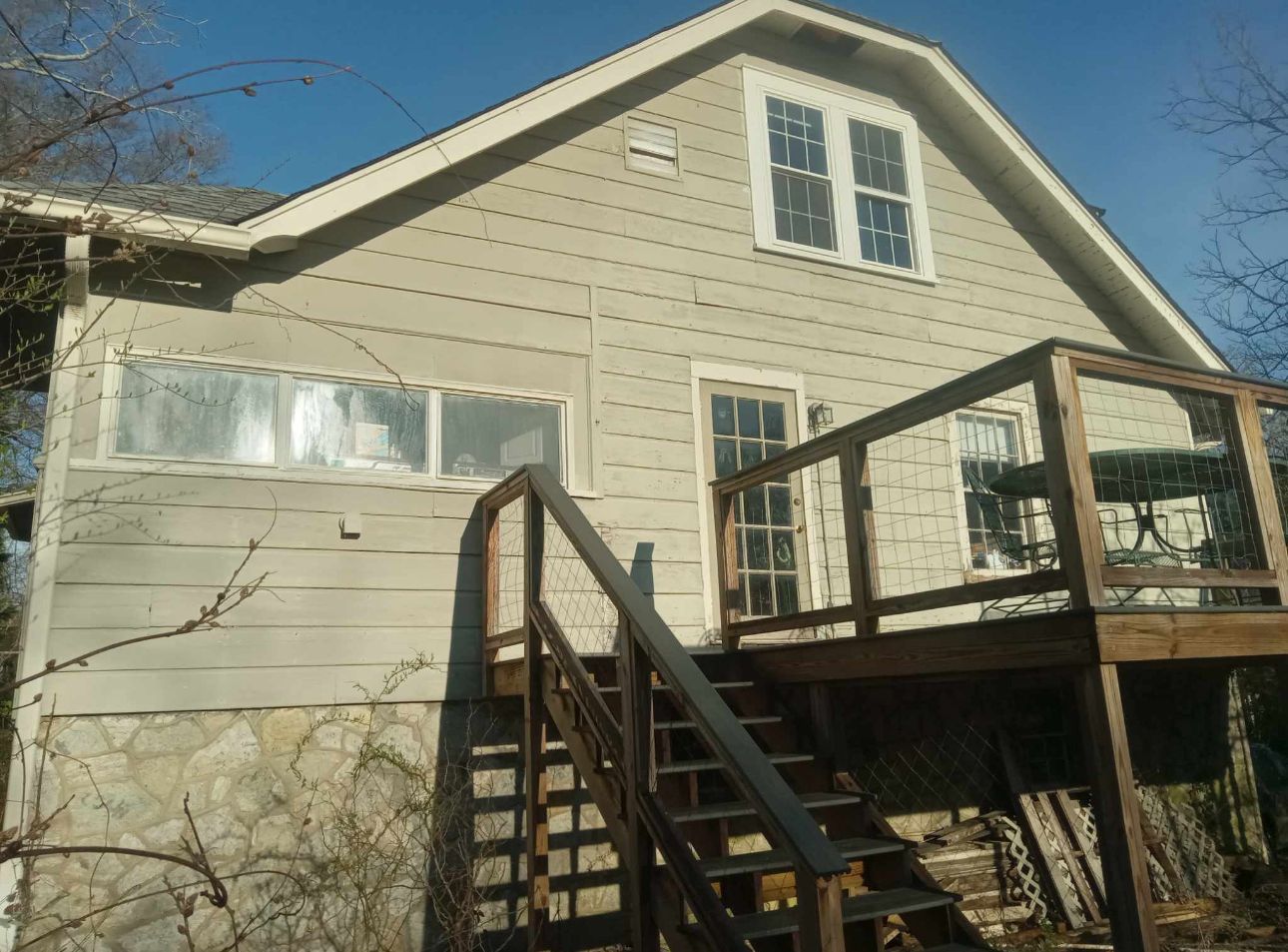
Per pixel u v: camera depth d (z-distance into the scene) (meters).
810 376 7.51
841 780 5.09
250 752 5.09
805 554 7.15
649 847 3.62
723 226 7.44
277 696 5.21
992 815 6.72
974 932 3.95
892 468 7.64
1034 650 4.07
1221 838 7.81
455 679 5.66
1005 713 7.20
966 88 8.55
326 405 5.77
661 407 6.84
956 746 6.93
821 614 5.34
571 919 5.52
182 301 5.47
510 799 5.59
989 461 8.25
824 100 8.26
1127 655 3.87
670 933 3.48
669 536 6.64
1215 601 7.68
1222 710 8.23
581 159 6.96
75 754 4.73
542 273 6.60
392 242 6.14
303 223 5.62
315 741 5.23
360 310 5.95
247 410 5.55
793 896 5.57
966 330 8.35
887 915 3.77
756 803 2.69
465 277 6.32
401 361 6.00
